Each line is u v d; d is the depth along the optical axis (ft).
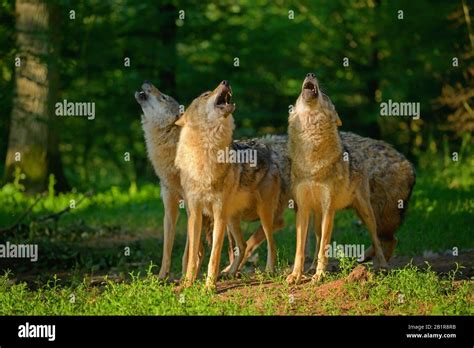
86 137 107.86
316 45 106.11
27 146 73.97
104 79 100.17
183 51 112.88
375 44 98.48
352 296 33.55
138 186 86.89
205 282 37.22
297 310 32.68
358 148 43.57
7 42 66.95
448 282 34.50
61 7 72.13
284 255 45.32
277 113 107.24
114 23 96.22
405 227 51.29
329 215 37.52
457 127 80.43
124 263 46.32
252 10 112.16
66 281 41.75
